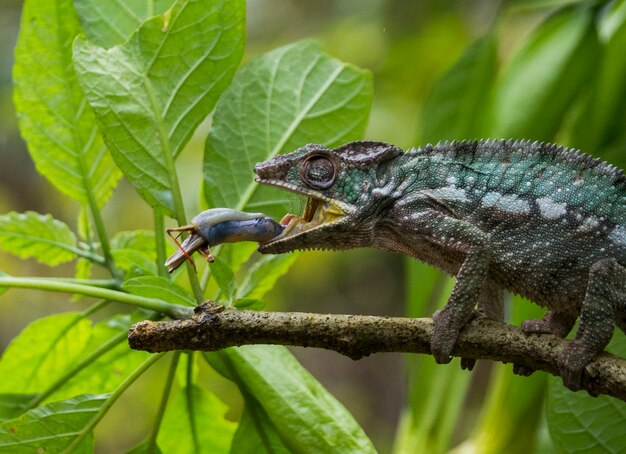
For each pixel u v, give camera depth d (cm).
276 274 115
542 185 113
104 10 115
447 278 124
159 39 113
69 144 115
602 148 125
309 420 112
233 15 113
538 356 110
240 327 108
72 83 115
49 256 115
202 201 116
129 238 118
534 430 123
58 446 110
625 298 111
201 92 113
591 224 112
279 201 115
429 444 122
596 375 109
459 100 127
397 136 190
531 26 184
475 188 113
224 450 116
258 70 116
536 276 113
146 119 112
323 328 108
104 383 117
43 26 115
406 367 123
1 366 116
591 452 114
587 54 126
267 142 115
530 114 126
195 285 110
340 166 113
